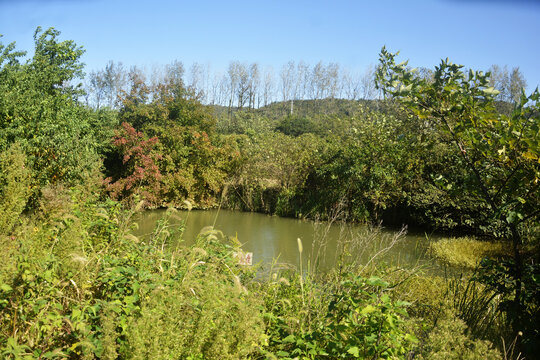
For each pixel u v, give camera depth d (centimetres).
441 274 845
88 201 457
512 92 3888
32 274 246
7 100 1162
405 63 435
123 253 360
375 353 246
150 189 2028
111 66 6022
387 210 1786
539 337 354
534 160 389
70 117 1423
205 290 256
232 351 238
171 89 2558
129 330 217
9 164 432
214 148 2281
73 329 232
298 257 1059
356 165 1761
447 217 1519
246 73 6744
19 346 209
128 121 2400
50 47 1550
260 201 2186
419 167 1634
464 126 419
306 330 312
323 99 7075
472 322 418
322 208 1909
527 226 673
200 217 1911
